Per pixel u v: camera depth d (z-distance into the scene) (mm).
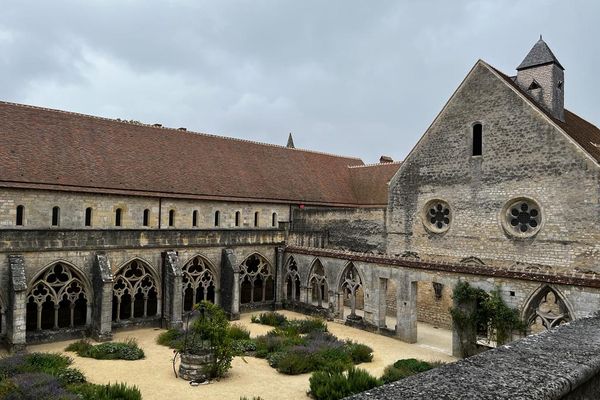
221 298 29672
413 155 31188
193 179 32875
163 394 15695
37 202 25500
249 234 31328
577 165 23094
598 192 22281
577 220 23016
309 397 15539
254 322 27859
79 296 25859
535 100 28438
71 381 16172
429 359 20750
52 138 28281
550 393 4762
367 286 26500
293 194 38250
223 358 17875
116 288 25797
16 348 20766
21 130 27266
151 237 26609
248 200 34562
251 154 39500
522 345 6527
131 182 29406
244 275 31062
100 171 28594
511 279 19812
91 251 24422
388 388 4773
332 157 46938
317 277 30344
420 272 23500
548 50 28688
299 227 37594
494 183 26672
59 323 25844
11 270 21344
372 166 44781
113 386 14891
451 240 28688
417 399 4453
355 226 34062
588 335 7168
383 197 40906
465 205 28062
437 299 29047
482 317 20516
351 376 15562
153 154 32656
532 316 19500
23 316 21047
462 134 28406
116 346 20859
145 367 18812
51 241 22969
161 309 26938
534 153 24875
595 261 22234
